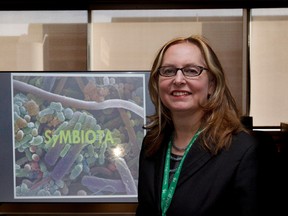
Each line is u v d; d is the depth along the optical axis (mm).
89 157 2217
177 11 3143
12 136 2209
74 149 2213
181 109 1270
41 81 2215
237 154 1173
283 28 3141
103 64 3160
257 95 3156
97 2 3105
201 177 1188
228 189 1164
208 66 1268
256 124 3158
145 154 1428
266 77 3145
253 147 1183
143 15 3146
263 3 3117
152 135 1446
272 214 1204
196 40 1310
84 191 2215
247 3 3121
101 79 2215
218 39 3154
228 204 1183
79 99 2215
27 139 2209
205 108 1264
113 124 2217
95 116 2217
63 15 3133
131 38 3160
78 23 3133
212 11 3141
